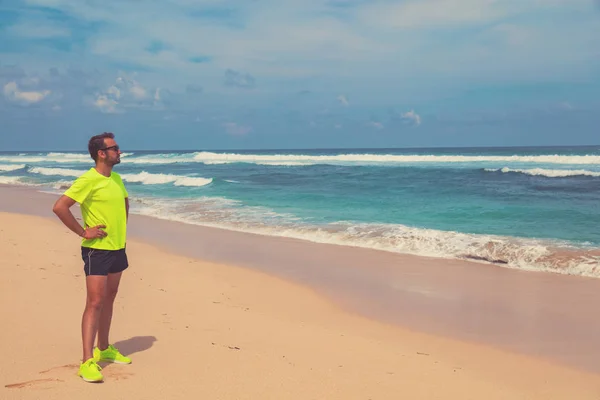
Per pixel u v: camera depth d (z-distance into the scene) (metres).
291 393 3.56
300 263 9.84
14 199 22.09
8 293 5.97
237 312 6.27
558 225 12.95
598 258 9.34
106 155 3.71
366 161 44.19
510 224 13.33
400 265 9.61
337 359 4.67
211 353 4.37
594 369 4.94
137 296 6.75
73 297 5.98
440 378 4.42
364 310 6.91
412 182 25.47
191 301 6.66
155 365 3.95
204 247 11.50
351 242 11.80
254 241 12.23
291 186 25.45
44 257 8.85
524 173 26.86
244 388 3.57
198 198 21.20
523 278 8.55
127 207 4.00
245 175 33.22
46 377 3.49
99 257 3.67
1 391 3.19
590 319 6.49
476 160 39.81
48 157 79.06
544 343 5.68
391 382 4.13
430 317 6.62
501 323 6.38
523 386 4.47
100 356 3.92
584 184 22.11
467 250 10.42
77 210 17.61
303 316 6.53
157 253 10.70
